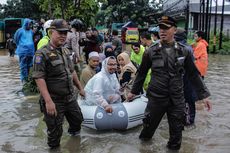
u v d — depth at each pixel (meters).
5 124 7.27
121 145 6.09
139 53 8.58
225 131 6.87
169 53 5.57
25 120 7.55
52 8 13.94
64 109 5.75
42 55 5.42
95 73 7.73
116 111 6.73
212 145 6.11
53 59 5.49
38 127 7.06
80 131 6.73
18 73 14.88
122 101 7.57
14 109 8.45
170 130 5.77
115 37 12.84
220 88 11.38
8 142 6.23
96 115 6.70
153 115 5.78
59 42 5.52
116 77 7.34
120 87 7.39
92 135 6.58
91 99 7.08
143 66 5.86
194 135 6.62
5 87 11.31
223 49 27.83
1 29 37.00
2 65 18.36
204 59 8.95
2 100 9.40
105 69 6.97
